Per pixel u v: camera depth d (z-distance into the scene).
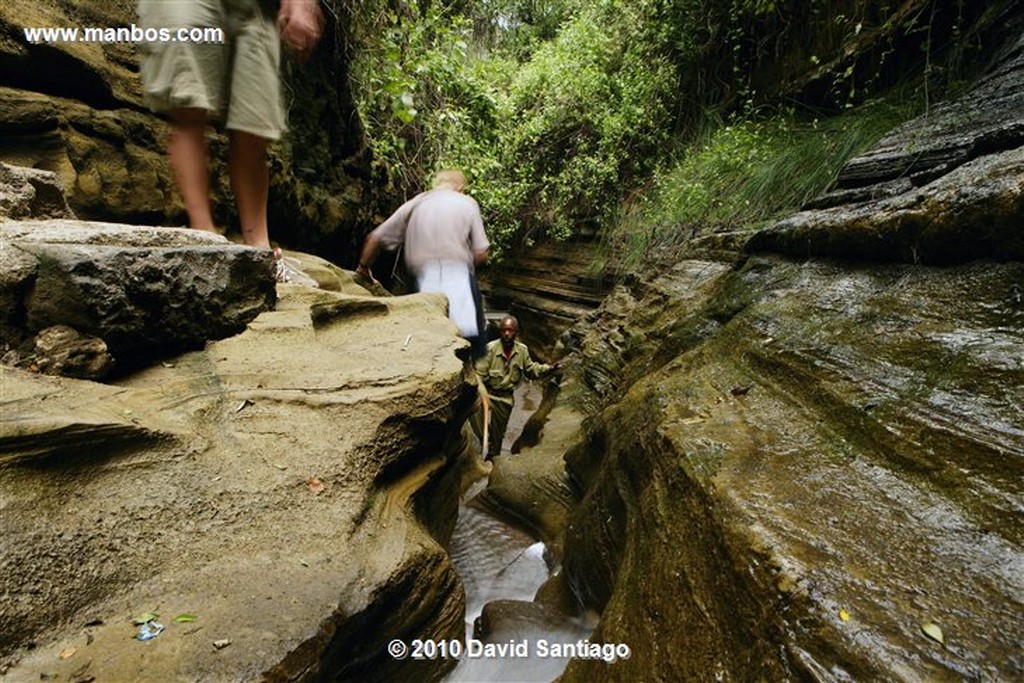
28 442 1.22
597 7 11.13
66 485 1.27
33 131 2.84
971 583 1.07
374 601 1.43
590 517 2.78
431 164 8.54
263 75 2.67
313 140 5.67
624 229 9.36
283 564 1.39
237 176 2.86
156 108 2.56
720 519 1.45
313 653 1.19
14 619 1.02
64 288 1.59
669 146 9.44
